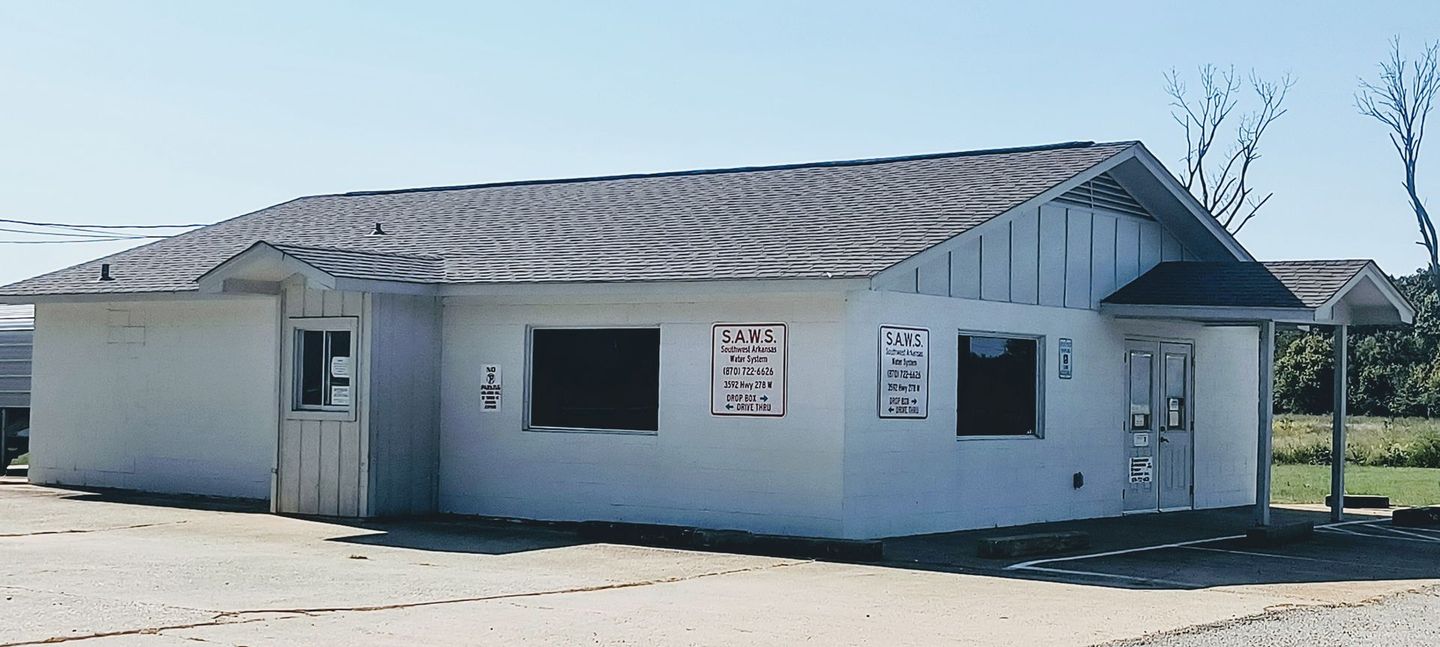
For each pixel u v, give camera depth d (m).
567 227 20.02
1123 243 20.58
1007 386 18.50
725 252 17.03
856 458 15.95
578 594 11.80
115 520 17.11
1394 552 16.48
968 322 17.66
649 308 17.16
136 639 9.27
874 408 16.23
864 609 11.27
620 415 17.41
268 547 14.77
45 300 21.23
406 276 17.88
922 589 12.48
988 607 11.51
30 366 25.27
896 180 19.58
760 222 18.33
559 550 14.91
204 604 10.77
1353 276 18.62
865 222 17.47
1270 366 18.09
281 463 18.28
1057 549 15.57
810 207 18.73
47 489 21.34
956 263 17.48
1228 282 19.50
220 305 20.45
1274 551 16.36
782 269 15.87
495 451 18.19
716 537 15.15
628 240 18.56
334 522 17.28
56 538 15.13
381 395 17.84
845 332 15.84
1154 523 19.47
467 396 18.42
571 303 17.69
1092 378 19.91
